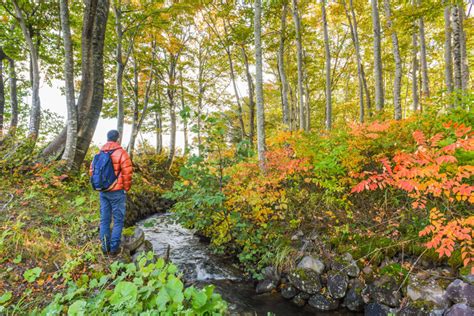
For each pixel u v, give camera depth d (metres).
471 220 2.72
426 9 6.99
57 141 7.46
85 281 2.83
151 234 6.88
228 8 12.21
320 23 15.01
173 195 5.16
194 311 2.12
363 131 4.86
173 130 16.47
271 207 5.36
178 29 14.34
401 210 4.41
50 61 13.33
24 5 10.34
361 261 4.03
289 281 4.39
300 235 4.88
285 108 9.91
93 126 7.68
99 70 7.78
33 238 3.76
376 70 9.46
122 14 11.09
